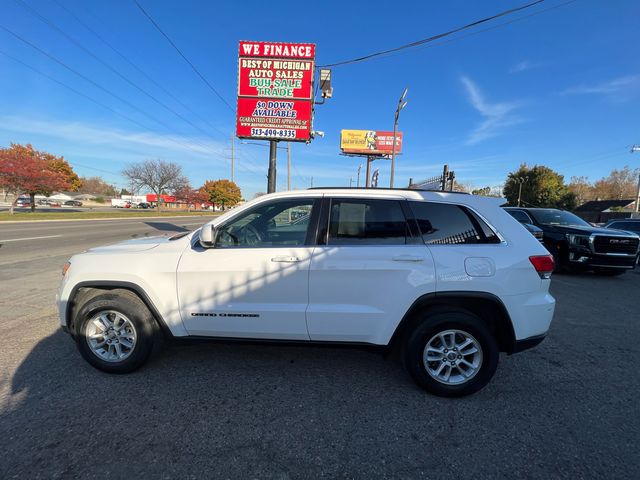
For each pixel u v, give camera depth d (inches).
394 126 790.5
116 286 128.0
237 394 120.5
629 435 103.5
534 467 90.4
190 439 97.7
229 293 124.4
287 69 502.6
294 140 514.6
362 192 128.9
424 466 90.0
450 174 745.0
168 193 2377.0
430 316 120.0
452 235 123.8
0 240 531.2
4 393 117.2
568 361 152.3
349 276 120.5
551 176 2364.7
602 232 344.8
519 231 126.6
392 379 133.0
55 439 96.0
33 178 1190.3
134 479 83.4
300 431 102.2
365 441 98.7
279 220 130.1
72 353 146.8
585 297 267.7
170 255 127.8
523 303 120.1
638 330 193.0
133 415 107.4
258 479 84.6
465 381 119.8
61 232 674.8
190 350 153.6
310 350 155.9
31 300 221.1
